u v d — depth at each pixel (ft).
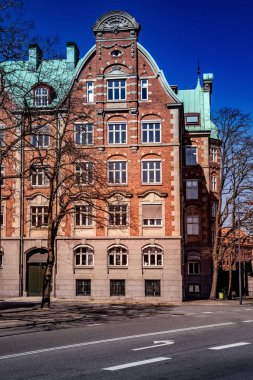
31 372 36.91
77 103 115.85
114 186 139.85
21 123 81.46
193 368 38.45
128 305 121.60
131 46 144.25
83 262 140.97
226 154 151.74
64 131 98.89
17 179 143.54
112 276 138.51
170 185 138.92
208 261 176.86
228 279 185.88
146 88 143.74
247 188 149.07
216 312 103.45
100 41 145.38
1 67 81.41
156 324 75.72
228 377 35.29
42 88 140.87
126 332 63.72
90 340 55.16
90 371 37.24
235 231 155.53
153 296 136.98
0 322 75.25
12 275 141.49
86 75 145.38
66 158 126.72
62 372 36.88
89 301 133.49
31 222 143.02
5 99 86.63
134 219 138.82
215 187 187.32
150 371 37.29
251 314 98.37
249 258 199.52
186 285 176.96
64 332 63.93
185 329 67.67
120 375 35.83
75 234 141.08
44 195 142.82
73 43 158.10
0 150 83.71
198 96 187.42
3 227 143.23
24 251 142.31
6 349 48.57
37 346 50.52
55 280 140.15
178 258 136.67
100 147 140.67
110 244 139.23
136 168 140.36
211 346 50.14
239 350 47.37
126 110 142.41
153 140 141.69
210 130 180.34
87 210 140.26
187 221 179.73
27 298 137.49
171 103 141.28
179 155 142.20
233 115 150.92
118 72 143.74
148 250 138.51
